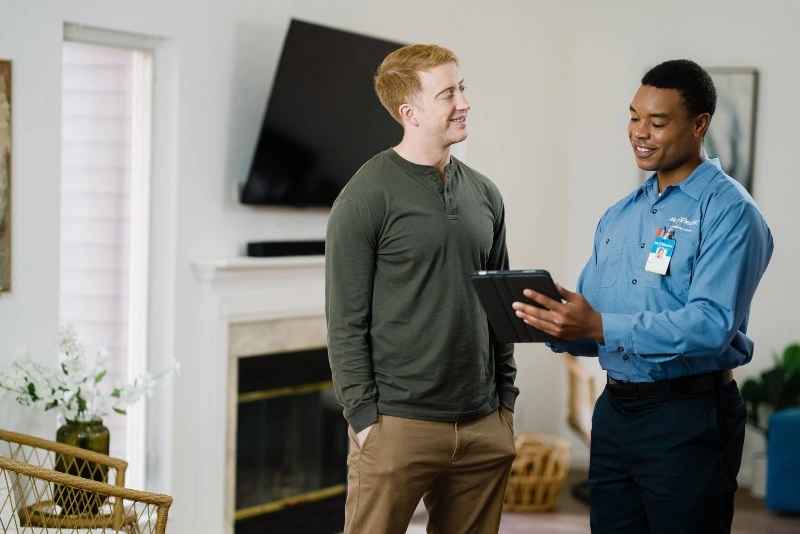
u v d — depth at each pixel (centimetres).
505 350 271
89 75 386
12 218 343
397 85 252
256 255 426
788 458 510
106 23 368
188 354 408
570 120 608
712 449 235
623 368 241
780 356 573
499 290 224
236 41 419
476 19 543
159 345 405
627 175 596
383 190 249
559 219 607
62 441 340
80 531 311
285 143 425
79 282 393
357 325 252
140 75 397
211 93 411
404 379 250
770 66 570
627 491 247
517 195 580
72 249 390
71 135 384
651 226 240
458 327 250
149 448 406
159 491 407
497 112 562
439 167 255
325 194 452
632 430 241
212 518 418
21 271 347
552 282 217
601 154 602
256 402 450
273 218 447
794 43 565
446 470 257
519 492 522
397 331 250
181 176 402
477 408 257
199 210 411
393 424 250
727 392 238
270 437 457
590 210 606
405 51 254
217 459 417
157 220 403
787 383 533
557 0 593
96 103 388
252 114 429
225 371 418
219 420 417
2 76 337
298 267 442
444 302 249
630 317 223
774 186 573
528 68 579
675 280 233
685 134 231
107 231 395
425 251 247
